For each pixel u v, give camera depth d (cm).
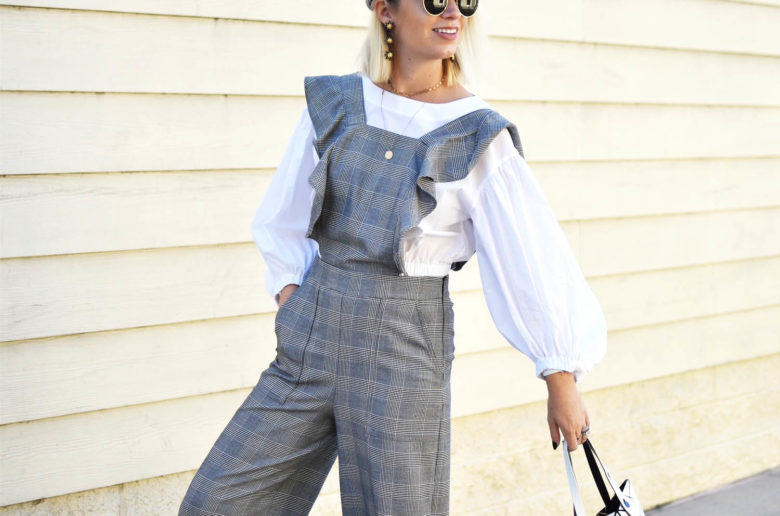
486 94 306
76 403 242
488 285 180
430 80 188
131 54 243
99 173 241
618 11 335
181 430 258
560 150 326
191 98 253
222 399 265
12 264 231
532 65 316
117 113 242
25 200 231
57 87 233
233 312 264
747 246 381
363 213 178
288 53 267
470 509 314
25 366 235
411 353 176
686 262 363
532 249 174
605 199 339
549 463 333
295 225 203
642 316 352
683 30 353
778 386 395
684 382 368
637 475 355
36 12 229
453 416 308
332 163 183
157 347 253
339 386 178
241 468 183
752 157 380
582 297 176
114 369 247
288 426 182
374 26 190
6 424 233
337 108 190
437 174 175
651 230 353
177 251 254
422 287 179
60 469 241
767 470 394
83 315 241
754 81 378
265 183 267
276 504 192
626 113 342
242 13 258
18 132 229
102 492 249
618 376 348
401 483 176
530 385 325
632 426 354
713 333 374
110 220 243
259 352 270
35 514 239
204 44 253
